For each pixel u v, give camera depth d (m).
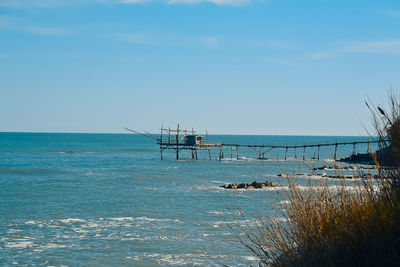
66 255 15.99
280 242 4.96
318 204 4.84
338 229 4.25
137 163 78.06
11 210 25.84
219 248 16.22
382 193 4.36
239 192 35.16
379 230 3.91
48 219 23.02
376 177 4.56
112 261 15.18
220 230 19.36
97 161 82.00
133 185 41.50
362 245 3.95
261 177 51.53
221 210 25.55
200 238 18.06
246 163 81.31
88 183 42.72
